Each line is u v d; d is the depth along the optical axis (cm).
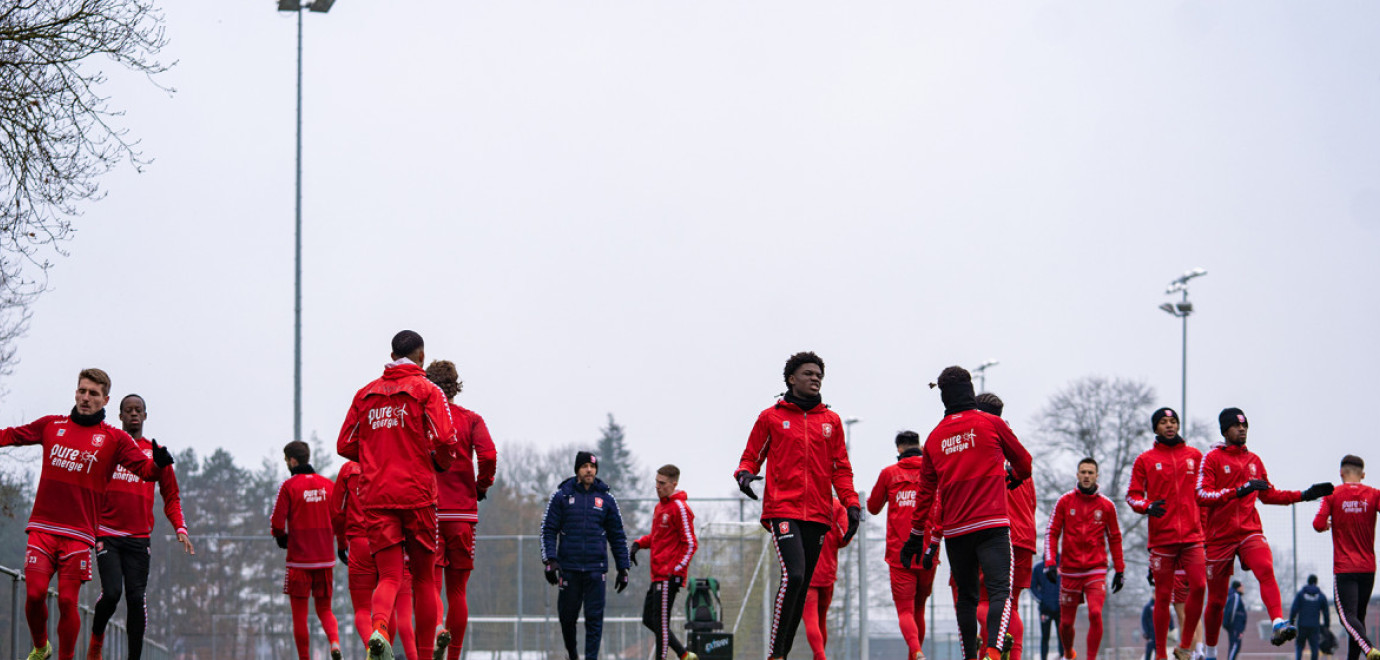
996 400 1133
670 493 1470
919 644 1280
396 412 874
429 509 876
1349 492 1346
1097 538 1459
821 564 1347
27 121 1538
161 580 2633
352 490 1190
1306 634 1970
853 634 2242
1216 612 1276
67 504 1008
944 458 938
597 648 1370
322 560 1320
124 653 2255
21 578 1270
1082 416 4666
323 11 2870
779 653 959
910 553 981
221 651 2625
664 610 1460
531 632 2456
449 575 1034
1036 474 4716
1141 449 4656
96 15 1538
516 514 6041
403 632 941
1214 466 1244
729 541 2230
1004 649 923
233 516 6575
